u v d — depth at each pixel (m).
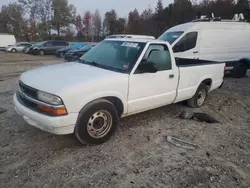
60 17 68.25
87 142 3.27
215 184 2.62
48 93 2.87
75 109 2.97
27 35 62.66
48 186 2.47
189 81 4.75
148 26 56.09
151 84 3.89
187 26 8.08
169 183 2.60
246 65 9.82
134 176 2.70
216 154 3.29
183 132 3.97
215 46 8.59
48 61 16.25
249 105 5.84
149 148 3.37
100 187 2.49
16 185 2.47
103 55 4.08
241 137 3.90
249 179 2.75
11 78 8.80
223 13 42.19
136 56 3.71
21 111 3.16
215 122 4.54
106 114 3.38
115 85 3.36
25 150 3.17
